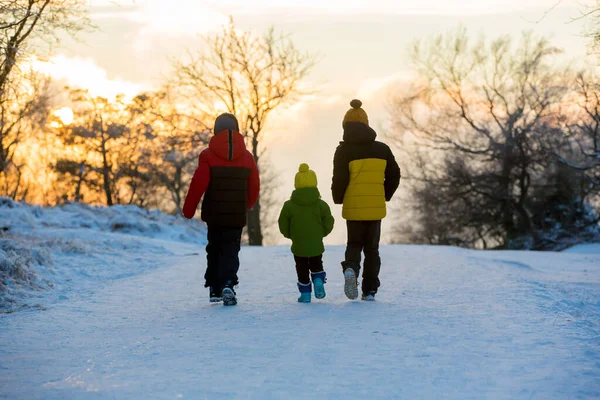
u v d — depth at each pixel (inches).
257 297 553.9
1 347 373.1
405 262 826.2
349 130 521.7
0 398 267.7
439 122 2741.1
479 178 2657.5
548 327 408.2
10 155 2434.8
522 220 2679.6
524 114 2591.0
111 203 3169.3
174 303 537.3
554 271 901.8
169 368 318.3
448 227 2780.5
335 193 520.1
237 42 2298.2
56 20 885.8
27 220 1293.1
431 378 298.5
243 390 279.4
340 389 281.4
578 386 283.3
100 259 817.5
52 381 296.2
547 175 2566.4
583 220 2546.8
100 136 3031.5
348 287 503.2
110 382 292.4
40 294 587.8
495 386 285.6
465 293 557.9
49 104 2102.6
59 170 3174.2
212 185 511.5
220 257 514.3
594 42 922.1
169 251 1001.5
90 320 466.0
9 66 834.2
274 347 361.1
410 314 454.9
